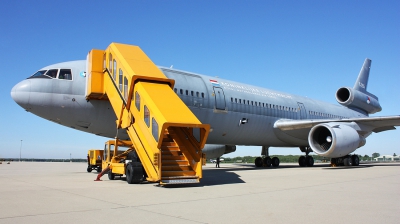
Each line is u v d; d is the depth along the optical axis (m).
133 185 10.77
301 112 24.61
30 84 14.12
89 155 21.80
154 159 9.95
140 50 13.96
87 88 14.59
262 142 22.59
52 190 9.30
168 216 5.70
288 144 24.44
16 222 5.20
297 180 12.36
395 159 80.38
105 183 11.52
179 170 11.09
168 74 16.80
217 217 5.62
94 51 14.46
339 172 16.83
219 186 10.42
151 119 10.30
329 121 20.88
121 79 12.65
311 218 5.54
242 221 5.32
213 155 24.84
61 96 14.30
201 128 10.60
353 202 7.17
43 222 5.20
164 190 9.38
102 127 15.40
